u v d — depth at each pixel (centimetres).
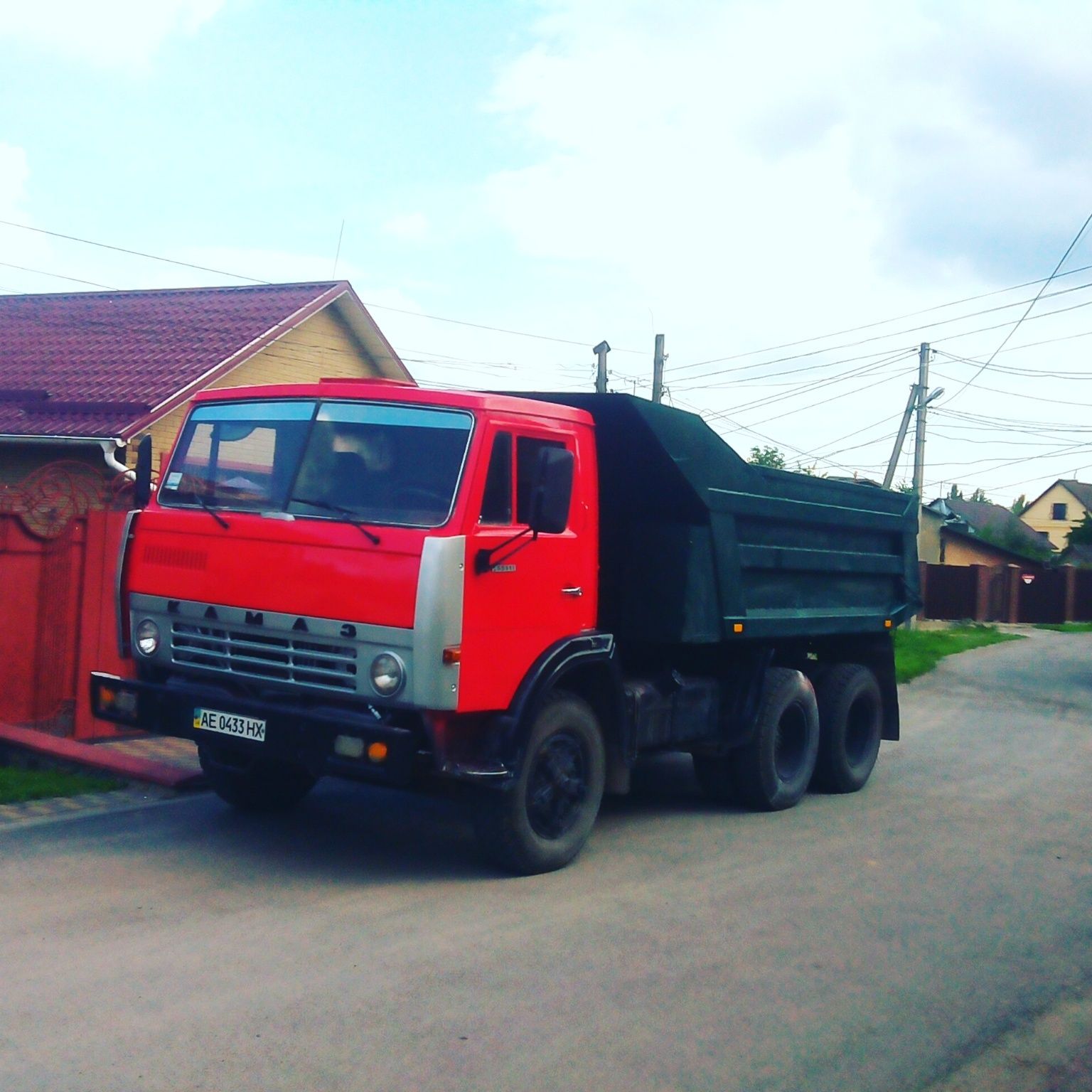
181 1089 399
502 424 626
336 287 1880
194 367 1616
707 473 770
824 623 936
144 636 679
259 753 624
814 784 977
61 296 2212
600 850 743
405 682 582
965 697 1716
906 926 615
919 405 2950
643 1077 425
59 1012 454
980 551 5209
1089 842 827
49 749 848
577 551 686
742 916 618
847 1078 434
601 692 714
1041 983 543
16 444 1498
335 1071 417
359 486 623
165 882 624
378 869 671
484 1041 448
